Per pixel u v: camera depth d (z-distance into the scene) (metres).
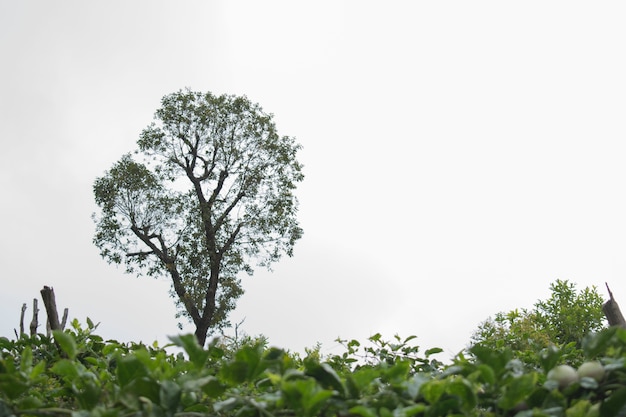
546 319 7.62
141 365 1.65
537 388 1.59
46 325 3.26
